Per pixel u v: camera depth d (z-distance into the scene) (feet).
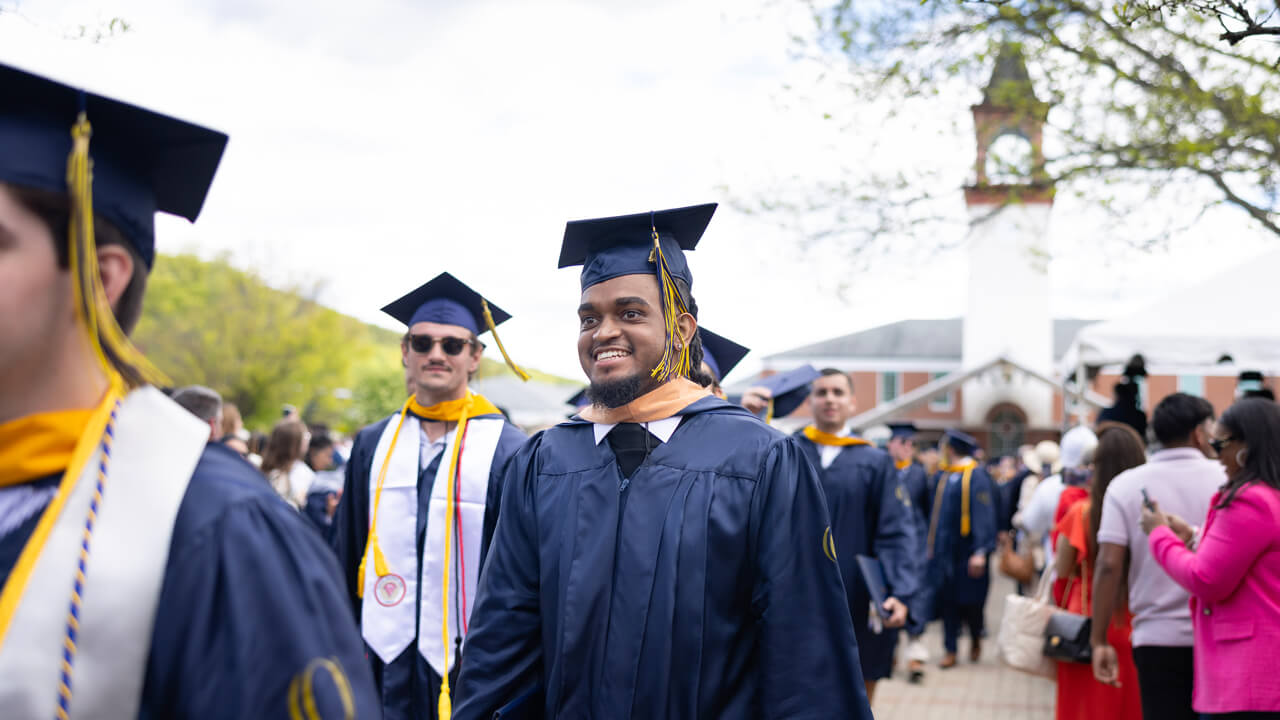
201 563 3.27
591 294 7.98
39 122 3.33
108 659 3.11
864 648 17.12
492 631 7.73
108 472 3.29
